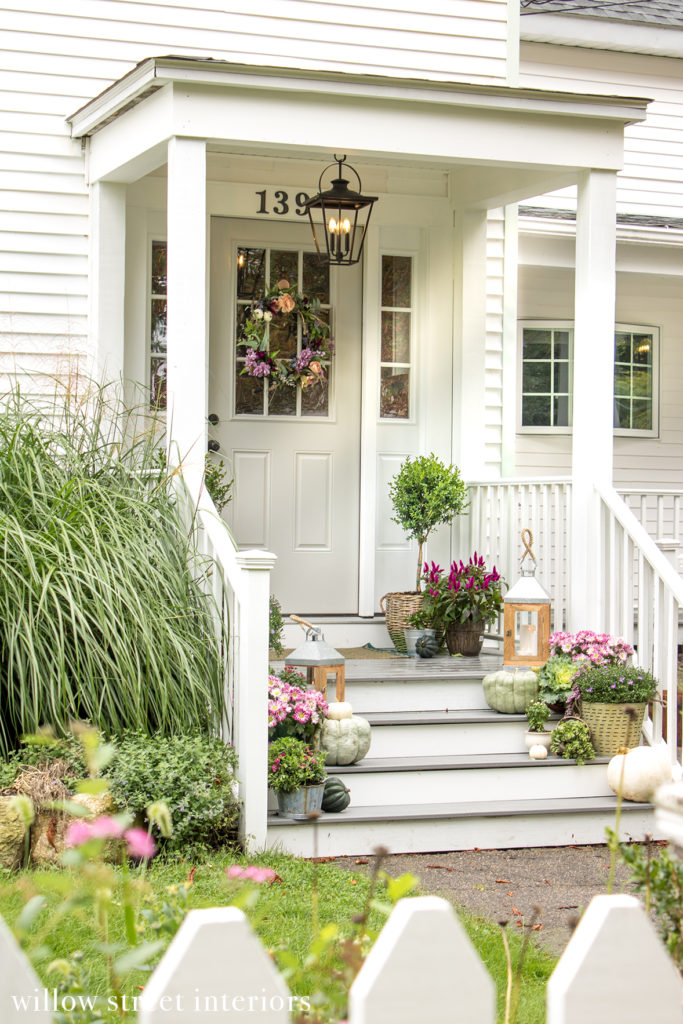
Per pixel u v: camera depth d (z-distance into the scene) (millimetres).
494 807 5590
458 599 7113
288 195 7809
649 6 10523
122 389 7188
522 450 9648
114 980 1915
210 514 5770
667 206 10539
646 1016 1609
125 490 5828
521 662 6328
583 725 5984
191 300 5996
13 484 5664
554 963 3693
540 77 10242
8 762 4820
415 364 8156
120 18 7523
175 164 5945
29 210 7371
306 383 7789
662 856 2354
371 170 7961
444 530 8094
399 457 8125
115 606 5094
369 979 1527
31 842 4520
